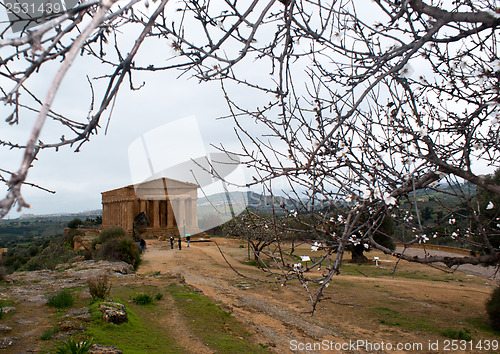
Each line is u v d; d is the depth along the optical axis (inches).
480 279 916.6
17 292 489.4
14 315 376.8
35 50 32.6
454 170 92.5
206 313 487.5
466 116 119.1
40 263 1146.7
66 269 805.2
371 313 577.3
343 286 784.9
